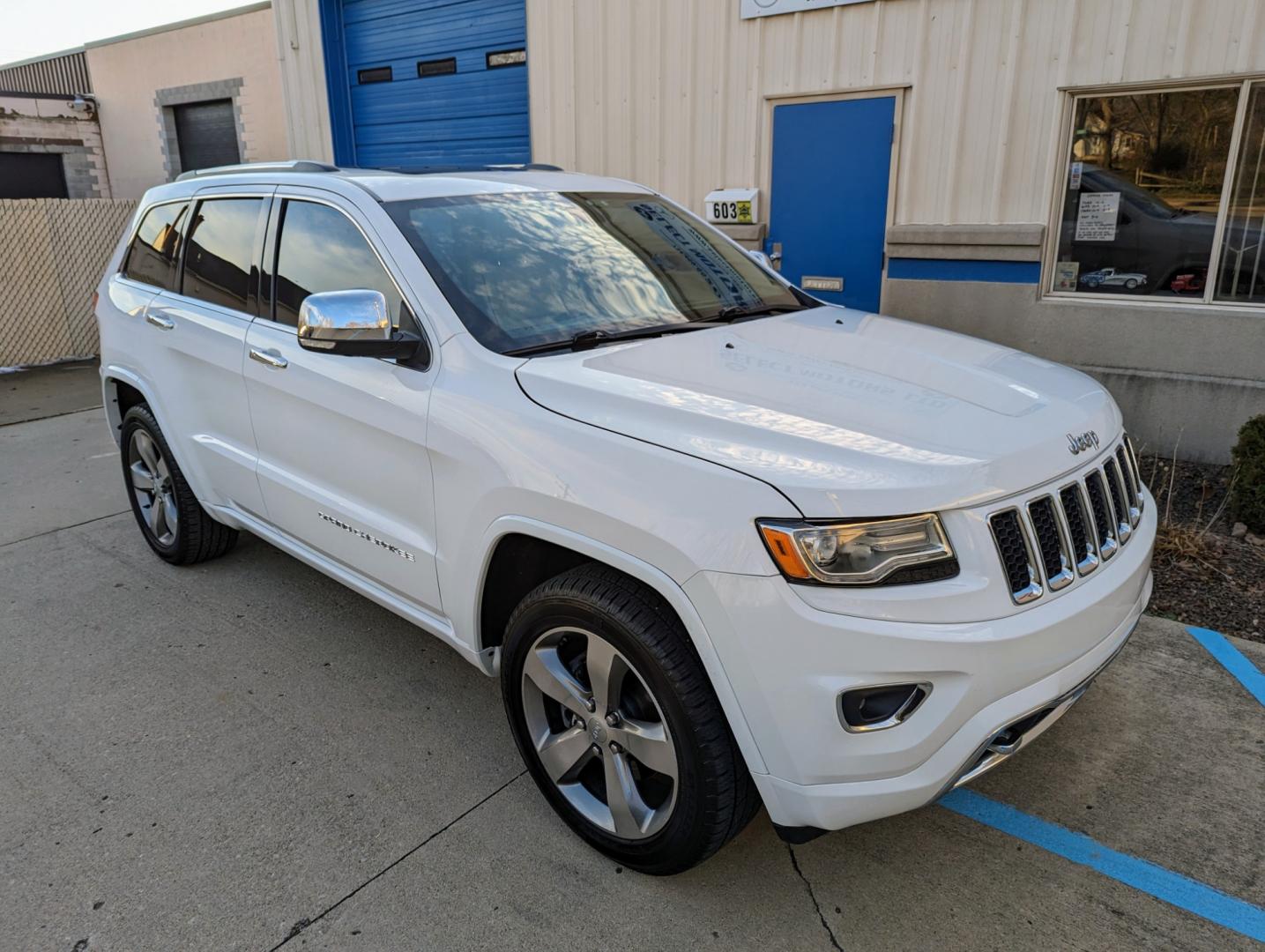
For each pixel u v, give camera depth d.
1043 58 6.01
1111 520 2.44
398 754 3.10
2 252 10.33
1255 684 3.39
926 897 2.46
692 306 3.24
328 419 3.12
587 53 8.09
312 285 3.26
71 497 5.80
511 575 2.77
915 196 6.70
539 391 2.52
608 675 2.37
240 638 3.90
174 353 3.94
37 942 2.33
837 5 6.62
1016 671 2.06
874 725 2.03
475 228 3.13
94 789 2.93
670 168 7.84
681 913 2.41
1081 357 6.34
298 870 2.57
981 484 2.09
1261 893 2.45
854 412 2.33
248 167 3.99
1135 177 6.04
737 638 2.04
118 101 17.56
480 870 2.57
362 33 10.23
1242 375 5.82
